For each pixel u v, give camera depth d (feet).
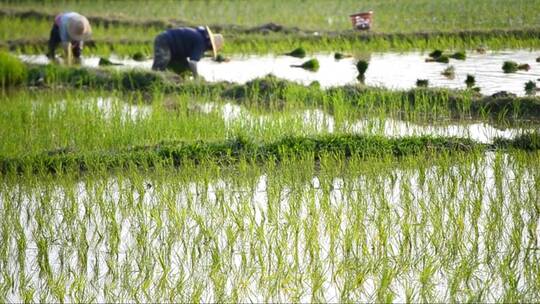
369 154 120.78
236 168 118.73
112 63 214.07
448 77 179.73
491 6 273.13
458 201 102.83
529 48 221.25
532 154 119.75
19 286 82.38
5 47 243.60
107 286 82.12
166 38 188.24
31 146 128.98
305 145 123.95
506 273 81.15
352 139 125.90
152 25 266.77
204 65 213.46
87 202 105.81
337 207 101.35
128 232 96.17
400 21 257.75
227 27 258.16
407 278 82.28
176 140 128.26
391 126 140.97
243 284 81.61
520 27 235.20
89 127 135.64
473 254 86.79
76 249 91.25
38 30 263.90
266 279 82.48
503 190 106.63
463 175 109.60
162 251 89.76
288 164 117.60
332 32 245.45
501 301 76.69
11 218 98.84
